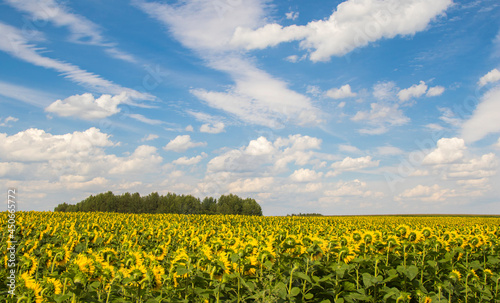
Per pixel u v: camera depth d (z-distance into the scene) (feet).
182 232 39.81
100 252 22.74
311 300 20.36
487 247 31.42
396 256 24.41
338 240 25.99
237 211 265.54
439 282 22.65
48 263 23.63
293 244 22.76
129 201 282.97
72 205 283.79
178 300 17.83
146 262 20.62
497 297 24.76
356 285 21.18
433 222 106.32
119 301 17.16
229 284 19.63
